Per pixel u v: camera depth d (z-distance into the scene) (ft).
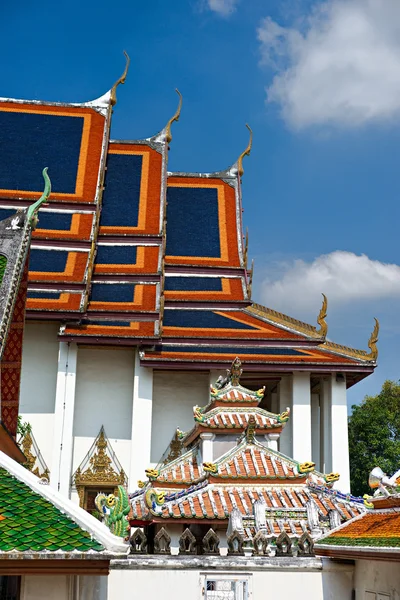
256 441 51.44
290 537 43.78
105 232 122.83
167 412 106.93
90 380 105.50
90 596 33.35
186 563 39.14
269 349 105.19
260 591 39.40
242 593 39.32
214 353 102.99
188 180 144.56
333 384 104.17
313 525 44.60
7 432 43.91
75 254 114.42
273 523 45.73
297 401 102.73
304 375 104.01
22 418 101.40
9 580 30.86
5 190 122.52
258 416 55.52
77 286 105.91
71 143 135.23
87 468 101.65
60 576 30.04
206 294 119.34
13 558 27.07
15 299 44.37
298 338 106.22
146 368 101.65
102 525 29.07
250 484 48.88
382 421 152.97
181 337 104.63
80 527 29.01
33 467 98.63
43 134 136.26
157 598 38.55
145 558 39.04
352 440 154.40
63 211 122.21
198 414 54.70
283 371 102.99
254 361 101.45
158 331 101.71
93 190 125.59
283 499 48.08
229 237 133.08
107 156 140.26
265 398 114.01
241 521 43.83
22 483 31.14
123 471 101.50
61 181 126.82
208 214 137.69
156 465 104.01
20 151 131.64
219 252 129.49
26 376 103.30
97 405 104.53
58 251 114.73
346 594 39.93
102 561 28.91
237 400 55.88
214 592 39.32
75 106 143.64
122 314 103.81
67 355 100.27
